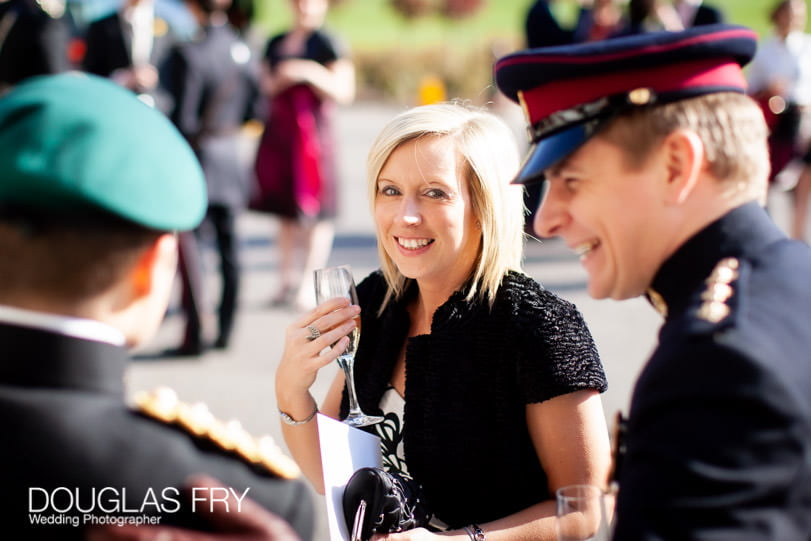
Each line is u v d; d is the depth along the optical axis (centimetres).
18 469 141
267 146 724
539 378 226
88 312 143
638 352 611
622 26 725
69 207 137
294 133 718
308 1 725
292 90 715
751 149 160
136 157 142
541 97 169
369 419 247
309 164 719
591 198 163
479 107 256
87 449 144
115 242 140
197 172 151
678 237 160
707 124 158
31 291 140
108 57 590
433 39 4247
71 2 731
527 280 239
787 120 831
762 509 134
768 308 147
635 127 159
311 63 719
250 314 724
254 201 726
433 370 238
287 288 753
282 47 726
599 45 162
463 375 235
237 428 161
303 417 244
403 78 3030
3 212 138
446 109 248
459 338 236
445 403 236
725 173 158
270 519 154
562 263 844
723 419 138
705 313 149
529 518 226
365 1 5053
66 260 139
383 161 245
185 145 151
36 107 143
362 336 263
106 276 141
